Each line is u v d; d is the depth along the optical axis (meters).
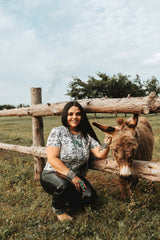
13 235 2.47
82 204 2.87
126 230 2.47
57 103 3.78
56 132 2.80
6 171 4.73
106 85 31.66
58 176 2.74
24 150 4.55
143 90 33.38
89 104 3.29
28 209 3.05
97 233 2.44
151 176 2.69
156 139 8.77
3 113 5.77
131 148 2.55
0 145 5.51
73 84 33.75
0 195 3.56
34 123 4.48
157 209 2.95
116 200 3.26
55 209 2.82
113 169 2.96
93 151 2.98
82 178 2.85
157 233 2.35
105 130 2.77
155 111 2.54
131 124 2.80
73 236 2.42
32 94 4.45
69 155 2.77
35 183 4.18
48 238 2.40
